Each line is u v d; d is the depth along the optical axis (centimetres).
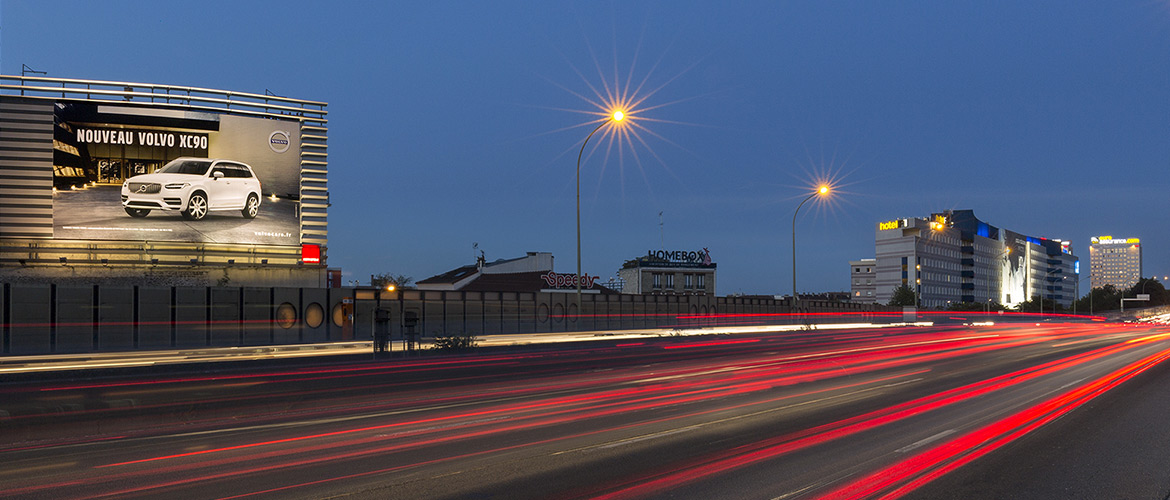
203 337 3803
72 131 4391
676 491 763
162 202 4450
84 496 752
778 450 984
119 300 3612
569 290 7631
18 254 4241
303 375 1856
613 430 1159
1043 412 1363
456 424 1232
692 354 3106
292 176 4828
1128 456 945
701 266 10444
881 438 1076
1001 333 6191
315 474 847
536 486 788
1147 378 2081
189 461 923
